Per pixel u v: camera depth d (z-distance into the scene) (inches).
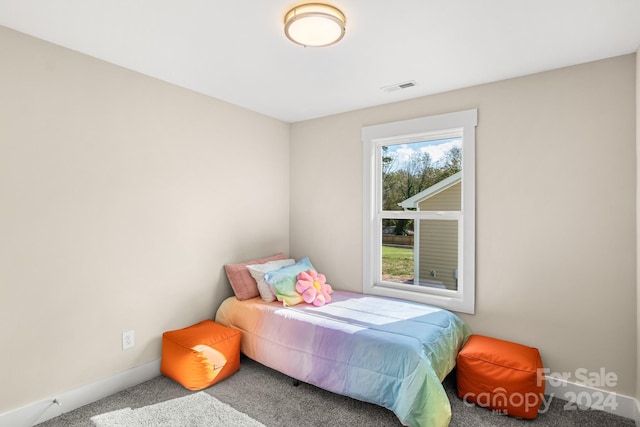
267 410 84.8
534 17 68.3
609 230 85.7
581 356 88.8
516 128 97.7
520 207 97.1
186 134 109.4
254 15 68.4
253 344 106.0
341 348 86.7
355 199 130.0
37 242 78.2
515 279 98.0
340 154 134.0
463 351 90.0
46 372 79.7
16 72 75.0
